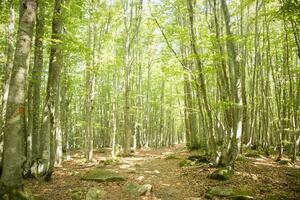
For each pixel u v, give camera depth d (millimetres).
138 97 31031
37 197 8508
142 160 18625
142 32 28594
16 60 7559
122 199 9203
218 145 18828
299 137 18516
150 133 38625
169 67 14695
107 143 37656
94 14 16656
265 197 9344
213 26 15547
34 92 12234
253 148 22625
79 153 27094
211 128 13625
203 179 11594
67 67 20688
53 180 11422
